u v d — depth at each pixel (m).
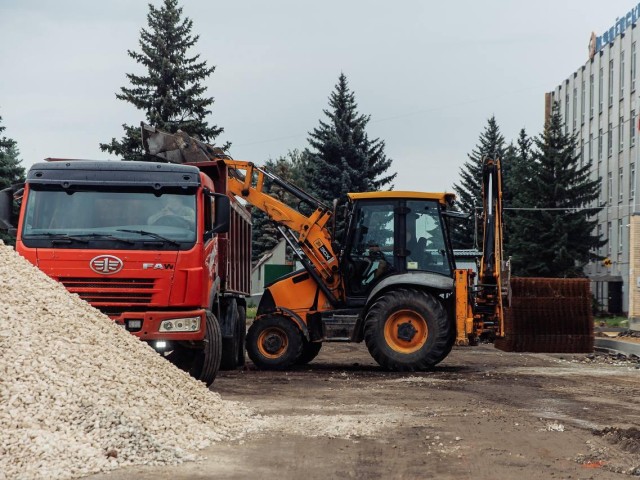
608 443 9.05
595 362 20.81
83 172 13.27
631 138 64.38
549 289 18.95
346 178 63.50
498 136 87.94
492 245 18.55
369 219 18.77
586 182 58.41
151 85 50.28
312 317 18.52
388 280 18.00
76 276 12.79
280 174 93.94
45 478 6.95
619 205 66.69
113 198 13.17
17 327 9.59
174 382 10.42
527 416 11.12
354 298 18.67
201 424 9.50
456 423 10.43
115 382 9.45
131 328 12.72
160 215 13.10
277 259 75.56
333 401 12.52
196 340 13.02
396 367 17.53
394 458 8.25
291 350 18.27
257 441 9.09
